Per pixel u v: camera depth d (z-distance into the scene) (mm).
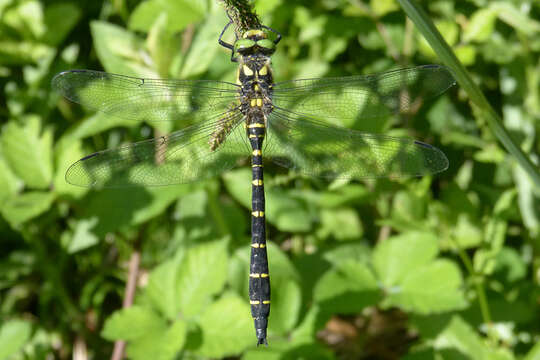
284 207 456
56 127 485
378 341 462
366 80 423
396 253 428
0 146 449
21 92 482
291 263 445
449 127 475
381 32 464
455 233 454
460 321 428
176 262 427
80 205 446
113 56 432
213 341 415
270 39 437
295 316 423
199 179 430
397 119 467
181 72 431
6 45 471
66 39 487
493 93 480
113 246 479
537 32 464
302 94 429
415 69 418
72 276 476
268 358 414
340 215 467
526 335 439
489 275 448
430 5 471
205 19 431
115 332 415
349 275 428
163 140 426
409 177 432
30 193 441
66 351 465
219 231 459
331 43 466
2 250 477
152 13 434
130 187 437
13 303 471
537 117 463
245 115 431
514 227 466
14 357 451
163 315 421
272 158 435
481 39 447
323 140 431
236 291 441
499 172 471
